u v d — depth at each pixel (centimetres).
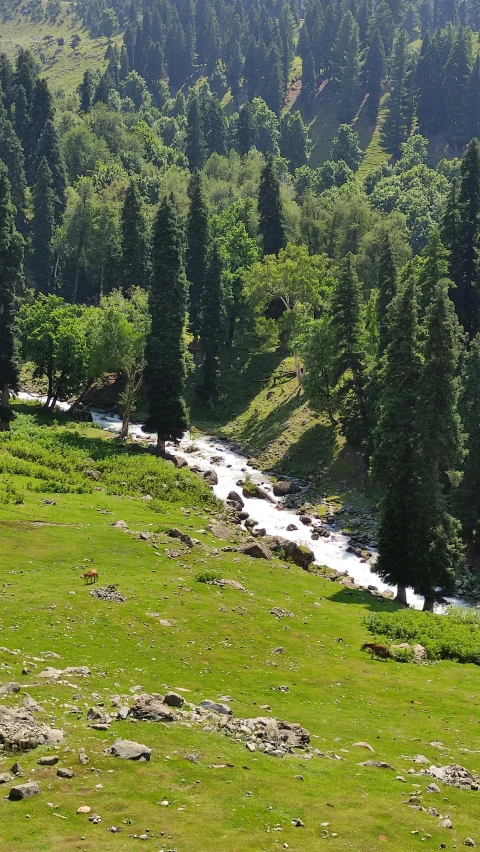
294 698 2438
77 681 2138
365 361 7606
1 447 6319
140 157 19625
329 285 10200
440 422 4622
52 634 2616
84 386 8800
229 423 9344
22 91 17725
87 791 1468
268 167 11700
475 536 5775
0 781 1474
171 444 8381
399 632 3522
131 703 2006
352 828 1462
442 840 1463
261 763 1734
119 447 7188
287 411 8938
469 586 5338
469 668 3186
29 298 11894
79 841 1293
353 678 2773
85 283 13262
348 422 7519
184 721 1928
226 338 10850
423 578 4494
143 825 1369
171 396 7300
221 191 16425
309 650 3052
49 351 8112
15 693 1933
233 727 1928
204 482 6569
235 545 4850
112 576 3534
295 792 1598
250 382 10025
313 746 1966
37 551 3806
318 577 4669
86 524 4525
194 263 10806
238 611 3369
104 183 16262
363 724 2261
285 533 6025
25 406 8344
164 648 2716
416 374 4772
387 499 4703
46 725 1734
